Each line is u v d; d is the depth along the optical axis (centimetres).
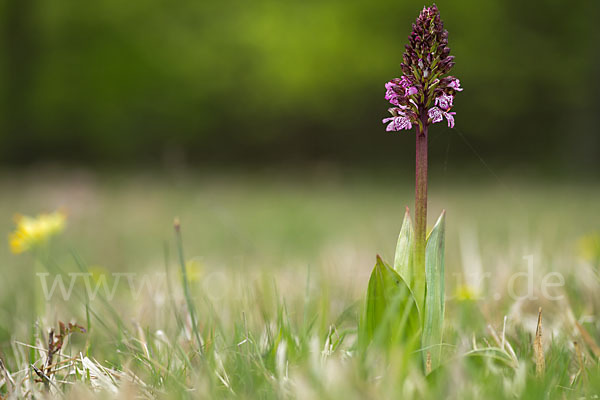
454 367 237
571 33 2991
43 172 2750
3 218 1170
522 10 3008
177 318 325
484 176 2453
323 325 313
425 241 249
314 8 3136
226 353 284
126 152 3512
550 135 3216
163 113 3444
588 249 550
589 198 1448
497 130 3200
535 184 2052
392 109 249
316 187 2097
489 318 342
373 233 789
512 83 3062
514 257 496
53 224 430
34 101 3456
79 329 284
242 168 3288
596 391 240
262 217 1240
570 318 333
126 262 672
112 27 3341
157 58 3325
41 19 3406
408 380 227
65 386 266
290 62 3092
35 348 299
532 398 226
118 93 3409
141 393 250
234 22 3219
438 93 247
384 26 3056
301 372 238
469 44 2991
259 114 3394
